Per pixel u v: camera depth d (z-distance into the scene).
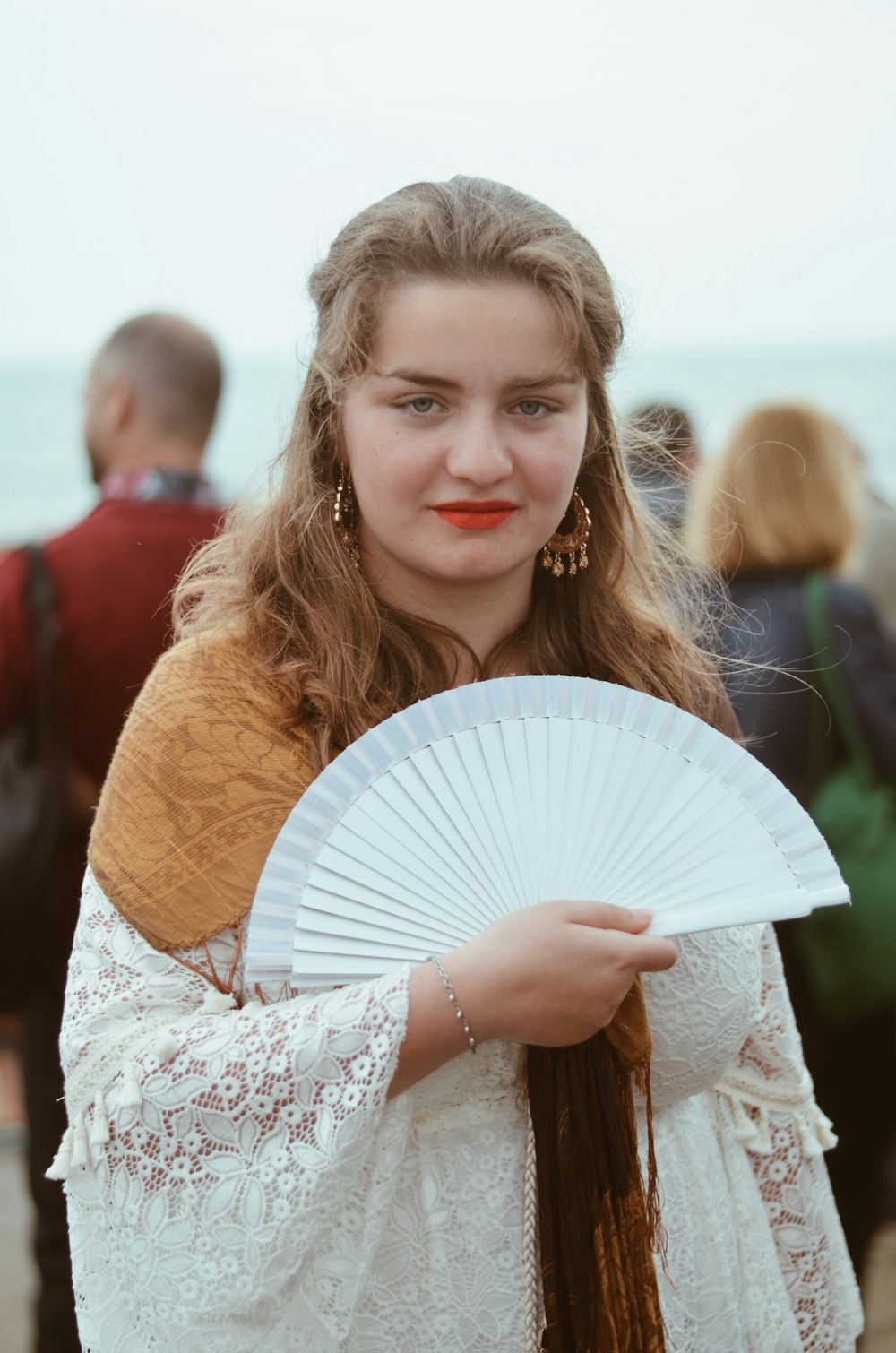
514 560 1.27
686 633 1.65
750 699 2.69
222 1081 1.15
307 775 1.27
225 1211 1.15
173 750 1.26
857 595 2.75
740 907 1.17
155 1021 1.22
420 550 1.26
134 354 2.62
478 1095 1.30
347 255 1.27
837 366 38.72
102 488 2.66
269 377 33.25
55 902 2.43
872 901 2.62
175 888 1.23
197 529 2.57
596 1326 1.27
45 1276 2.61
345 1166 1.14
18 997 2.47
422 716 1.23
